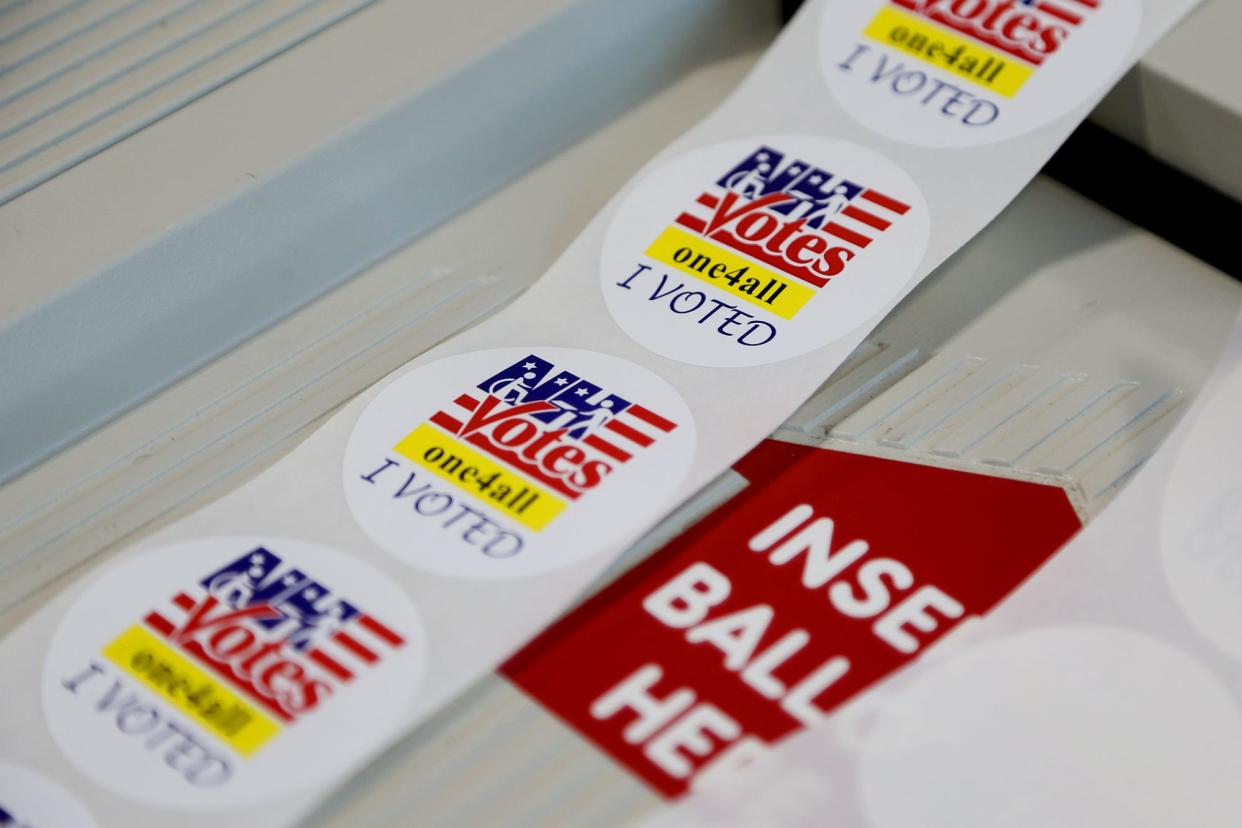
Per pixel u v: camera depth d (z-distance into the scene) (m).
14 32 0.84
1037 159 0.78
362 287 0.80
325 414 0.74
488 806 0.60
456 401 0.71
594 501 0.67
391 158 0.79
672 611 0.65
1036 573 0.64
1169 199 0.79
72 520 0.71
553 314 0.75
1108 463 0.69
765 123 0.82
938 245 0.76
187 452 0.73
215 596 0.65
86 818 0.58
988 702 0.60
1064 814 0.57
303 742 0.60
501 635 0.63
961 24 0.84
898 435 0.71
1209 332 0.75
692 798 0.58
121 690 0.62
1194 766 0.58
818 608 0.64
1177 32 0.78
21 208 0.75
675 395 0.71
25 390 0.72
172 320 0.75
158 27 0.84
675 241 0.77
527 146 0.85
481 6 0.83
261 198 0.75
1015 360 0.74
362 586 0.65
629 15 0.85
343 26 0.83
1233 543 0.65
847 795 0.57
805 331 0.73
